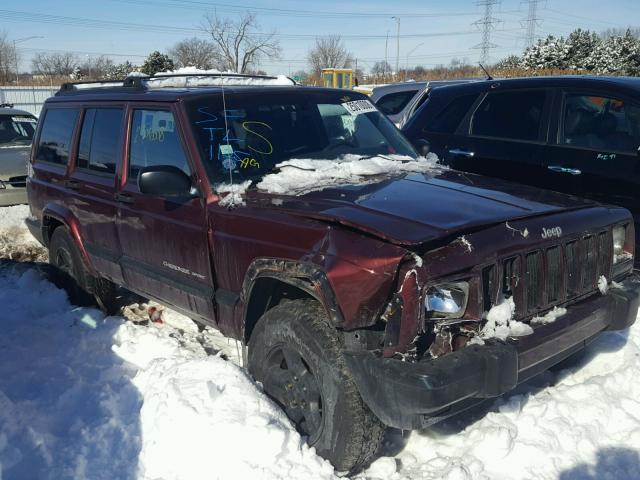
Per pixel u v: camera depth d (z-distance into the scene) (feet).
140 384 12.75
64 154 17.76
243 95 13.78
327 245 9.73
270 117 13.66
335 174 12.34
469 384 8.87
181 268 13.03
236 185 12.13
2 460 10.31
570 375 13.33
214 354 15.19
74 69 231.71
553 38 165.58
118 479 10.22
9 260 24.08
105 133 15.80
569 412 11.63
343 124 14.67
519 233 9.94
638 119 16.66
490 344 9.23
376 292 9.02
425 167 13.62
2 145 33.88
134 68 191.83
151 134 13.94
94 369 14.05
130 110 14.79
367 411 9.76
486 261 9.39
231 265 11.58
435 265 8.96
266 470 9.80
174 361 12.96
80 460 10.58
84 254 16.96
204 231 12.11
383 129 15.47
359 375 9.36
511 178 19.06
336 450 9.92
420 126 21.98
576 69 154.81
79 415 12.09
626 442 10.99
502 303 9.60
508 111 19.58
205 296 12.39
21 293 18.70
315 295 9.75
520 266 9.86
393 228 9.35
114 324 16.35
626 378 12.74
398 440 11.41
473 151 20.07
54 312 17.81
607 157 16.87
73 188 16.83
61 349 15.28
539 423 11.29
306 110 14.26
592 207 11.82
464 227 9.45
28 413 11.90
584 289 11.14
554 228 10.47
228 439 10.12
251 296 11.21
